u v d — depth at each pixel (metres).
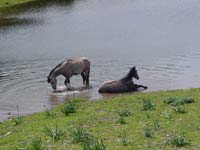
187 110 16.66
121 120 15.35
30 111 21.31
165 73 27.61
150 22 50.34
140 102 19.38
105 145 12.86
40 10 66.94
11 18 62.31
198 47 35.53
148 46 37.44
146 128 14.22
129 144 12.89
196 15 52.78
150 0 68.25
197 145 12.59
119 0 70.56
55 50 39.16
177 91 21.73
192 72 27.50
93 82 26.42
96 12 61.53
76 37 45.03
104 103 19.94
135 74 24.25
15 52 39.72
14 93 24.77
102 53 35.88
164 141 12.99
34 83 26.86
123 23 51.06
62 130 14.84
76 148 12.83
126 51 35.94
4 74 29.91
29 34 49.38
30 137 14.41
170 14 54.84
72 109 18.42
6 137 14.98
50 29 51.38
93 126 15.28
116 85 23.97
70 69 25.12
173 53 33.75
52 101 22.95
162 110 17.05
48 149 12.94
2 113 21.14
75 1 73.44
